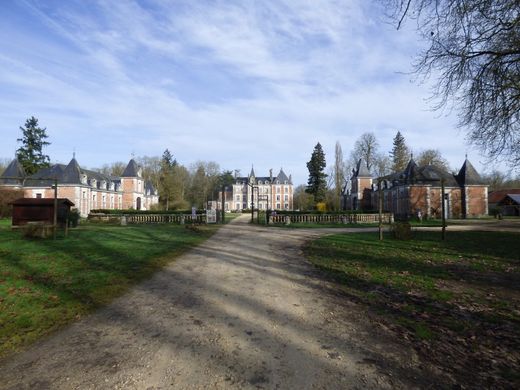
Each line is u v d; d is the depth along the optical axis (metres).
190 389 3.22
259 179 103.62
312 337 4.51
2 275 7.75
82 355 3.93
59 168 52.81
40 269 8.45
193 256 11.24
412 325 4.96
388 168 68.81
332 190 61.88
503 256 11.20
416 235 18.61
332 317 5.32
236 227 25.97
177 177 67.56
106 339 4.39
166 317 5.25
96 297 6.23
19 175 50.59
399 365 3.74
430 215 47.34
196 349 4.11
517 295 6.54
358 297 6.44
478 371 3.61
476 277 8.09
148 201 75.19
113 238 15.90
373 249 12.94
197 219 31.86
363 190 64.69
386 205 57.41
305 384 3.32
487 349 4.16
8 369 3.60
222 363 3.75
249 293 6.70
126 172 67.69
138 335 4.53
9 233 17.39
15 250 11.55
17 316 5.17
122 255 10.84
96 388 3.22
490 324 5.00
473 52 9.52
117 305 5.82
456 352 4.07
